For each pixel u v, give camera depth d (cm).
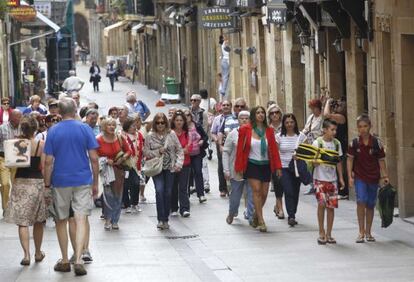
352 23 4766
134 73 15438
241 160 3734
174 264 3102
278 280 2822
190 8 10369
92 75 13738
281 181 3850
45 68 15162
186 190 4175
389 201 3472
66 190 2927
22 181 3058
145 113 5603
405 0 3988
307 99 5850
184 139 4162
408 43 4041
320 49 5278
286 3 5656
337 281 2770
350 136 4891
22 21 9969
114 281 2839
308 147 3412
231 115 4744
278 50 6719
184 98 11181
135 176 4272
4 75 9281
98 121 4672
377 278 2788
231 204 3909
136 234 3734
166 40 12600
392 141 4303
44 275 2922
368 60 4531
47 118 4172
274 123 4150
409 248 3291
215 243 3503
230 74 8381
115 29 18138
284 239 3547
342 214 4103
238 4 7388
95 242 3553
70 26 12019
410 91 4044
